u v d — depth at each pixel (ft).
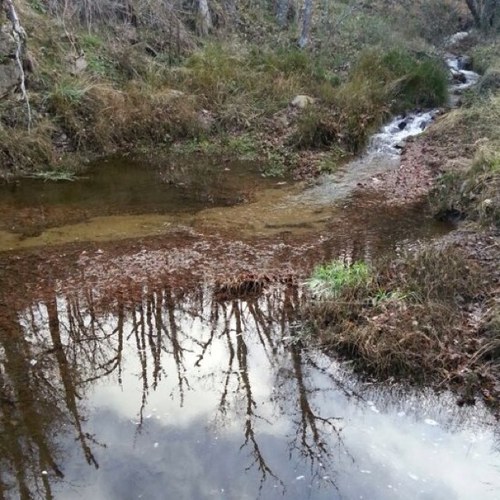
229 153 29.27
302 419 12.40
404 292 15.72
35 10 31.76
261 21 45.03
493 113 28.55
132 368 13.99
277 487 10.61
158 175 26.50
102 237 20.34
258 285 17.19
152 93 30.78
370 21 50.72
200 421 12.33
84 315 15.96
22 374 13.65
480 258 18.06
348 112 31.53
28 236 20.30
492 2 59.26
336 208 23.11
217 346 14.88
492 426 11.98
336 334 14.56
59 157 27.02
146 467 11.07
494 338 13.76
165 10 37.45
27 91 27.73
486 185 21.49
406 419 12.30
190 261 18.71
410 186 25.09
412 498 10.32
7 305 16.25
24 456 11.31
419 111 34.17
